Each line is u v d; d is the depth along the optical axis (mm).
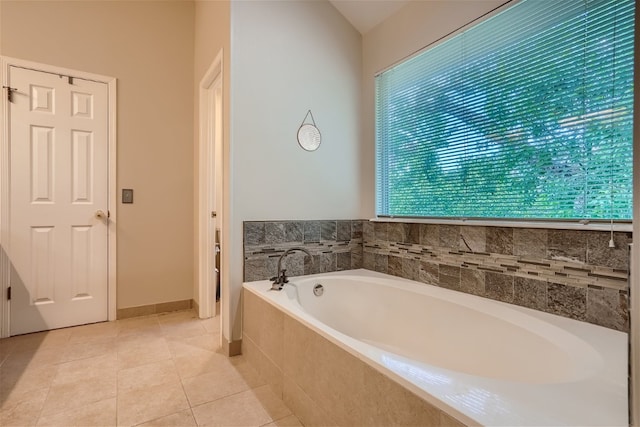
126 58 2783
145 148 2875
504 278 1753
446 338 1793
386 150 2625
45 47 2457
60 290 2527
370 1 2488
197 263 2969
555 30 1574
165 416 1473
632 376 631
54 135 2494
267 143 2277
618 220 1376
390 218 2578
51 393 1634
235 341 2131
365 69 2789
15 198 2359
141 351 2148
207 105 2900
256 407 1560
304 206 2451
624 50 1352
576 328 1367
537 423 735
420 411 883
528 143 1693
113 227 2730
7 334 2334
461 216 2037
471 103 1975
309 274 2455
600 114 1426
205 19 2740
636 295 624
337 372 1224
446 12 2100
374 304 2195
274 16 2318
